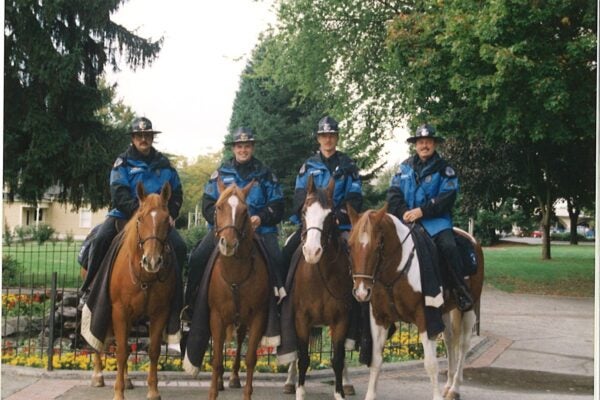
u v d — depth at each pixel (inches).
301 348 288.2
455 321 323.9
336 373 292.5
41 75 665.0
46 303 490.3
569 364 409.7
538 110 673.0
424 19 758.5
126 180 311.9
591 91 653.9
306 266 287.0
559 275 984.3
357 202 314.2
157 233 265.1
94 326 291.9
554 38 667.4
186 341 308.7
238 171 315.3
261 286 285.4
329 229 274.5
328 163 316.8
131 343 389.4
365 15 979.9
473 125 745.0
